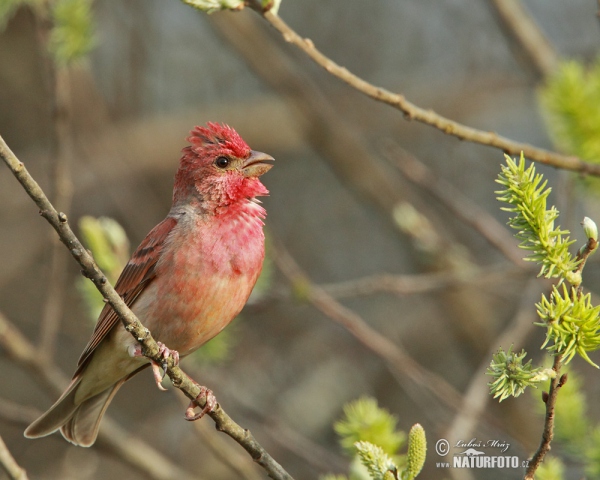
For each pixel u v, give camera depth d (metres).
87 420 7.92
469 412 9.95
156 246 7.42
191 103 16.83
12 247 15.19
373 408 6.37
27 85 15.72
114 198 15.49
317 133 15.55
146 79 16.59
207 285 7.23
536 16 16.22
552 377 4.83
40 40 9.37
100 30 15.45
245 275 7.39
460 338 14.87
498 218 15.57
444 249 11.69
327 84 16.95
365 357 14.73
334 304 10.63
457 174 15.98
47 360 10.39
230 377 13.73
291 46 15.98
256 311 10.42
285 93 15.66
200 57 16.78
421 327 15.52
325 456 10.83
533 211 4.86
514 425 12.81
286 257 10.65
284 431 11.05
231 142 7.75
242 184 7.62
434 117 7.22
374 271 15.91
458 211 11.03
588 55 15.10
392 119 16.66
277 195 16.31
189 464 13.33
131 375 7.89
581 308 4.74
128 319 5.78
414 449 5.52
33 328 14.86
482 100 16.55
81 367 7.66
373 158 16.23
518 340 11.02
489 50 16.80
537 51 11.98
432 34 16.89
